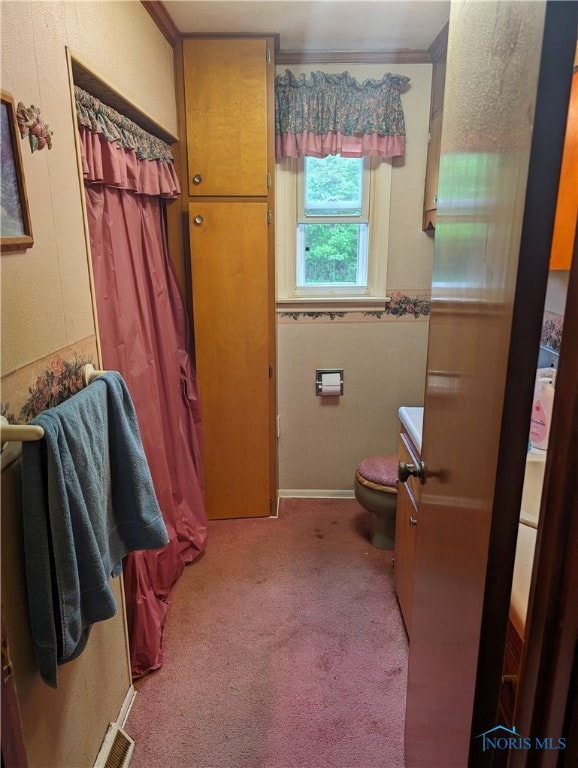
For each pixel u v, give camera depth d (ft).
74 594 3.33
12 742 2.75
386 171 8.39
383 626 6.57
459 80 3.03
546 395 4.67
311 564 7.82
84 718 4.28
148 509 4.31
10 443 3.16
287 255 8.84
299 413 9.46
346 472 9.76
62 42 3.77
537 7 1.85
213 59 7.24
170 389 7.20
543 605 2.12
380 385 9.34
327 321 9.02
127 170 5.66
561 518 2.01
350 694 5.60
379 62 7.97
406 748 4.68
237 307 8.07
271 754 4.94
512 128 2.10
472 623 2.61
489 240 2.41
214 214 7.70
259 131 7.48
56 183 3.67
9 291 3.08
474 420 2.65
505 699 2.90
